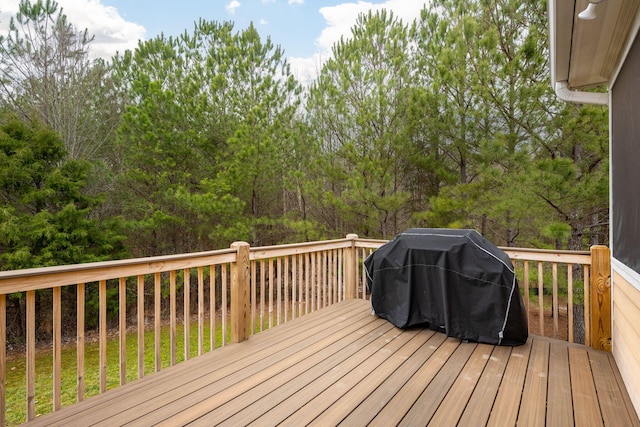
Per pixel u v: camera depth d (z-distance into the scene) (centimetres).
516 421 193
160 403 215
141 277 257
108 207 970
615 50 268
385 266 363
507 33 588
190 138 877
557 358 276
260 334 338
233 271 322
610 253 289
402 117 734
